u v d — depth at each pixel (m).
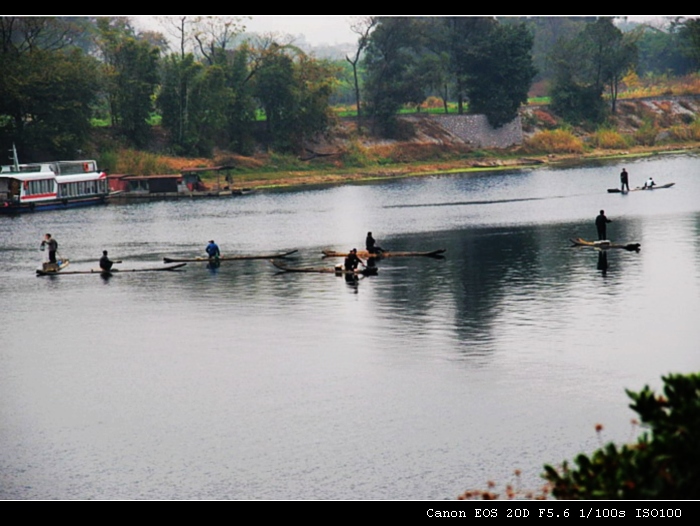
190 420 39.78
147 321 58.03
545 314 54.88
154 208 136.25
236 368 46.81
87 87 161.75
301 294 64.75
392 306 59.19
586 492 19.02
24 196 134.00
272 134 190.12
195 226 111.62
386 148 199.88
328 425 38.41
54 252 78.62
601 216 80.88
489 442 35.91
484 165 198.88
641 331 50.12
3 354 51.38
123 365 48.31
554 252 79.31
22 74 156.12
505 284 65.06
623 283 63.28
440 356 47.00
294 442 36.91
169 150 178.88
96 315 60.41
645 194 130.12
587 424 37.19
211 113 179.62
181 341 52.62
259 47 194.88
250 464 35.16
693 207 109.62
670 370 43.28
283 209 130.12
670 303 56.38
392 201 137.38
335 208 129.88
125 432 38.78
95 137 173.12
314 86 190.50
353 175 185.25
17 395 44.00
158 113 191.88
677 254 74.75
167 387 44.31
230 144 186.38
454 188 156.75
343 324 54.75
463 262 76.25
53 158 164.25
